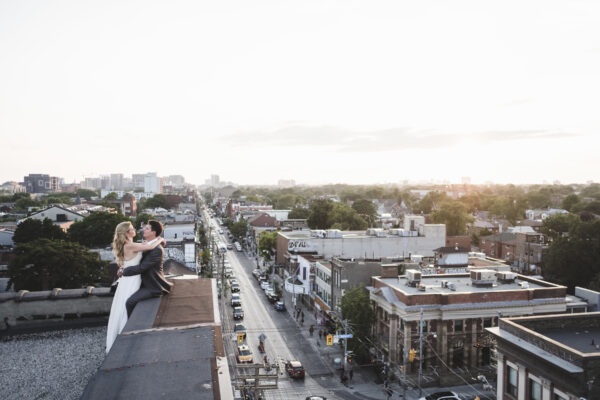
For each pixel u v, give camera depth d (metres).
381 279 51.69
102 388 5.76
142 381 5.98
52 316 17.42
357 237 77.38
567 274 66.12
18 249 56.53
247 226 146.38
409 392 41.12
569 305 46.16
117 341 7.53
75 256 56.81
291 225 132.88
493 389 40.75
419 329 42.81
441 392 38.44
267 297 75.69
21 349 16.14
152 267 10.50
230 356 48.78
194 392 5.70
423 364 42.94
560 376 23.67
